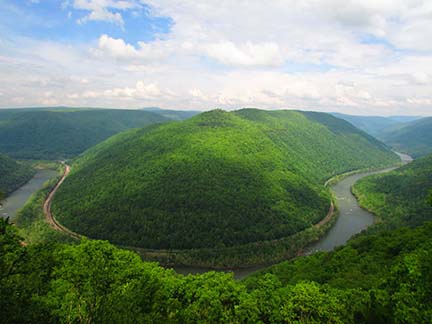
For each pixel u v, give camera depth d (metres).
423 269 25.73
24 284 25.00
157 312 33.56
